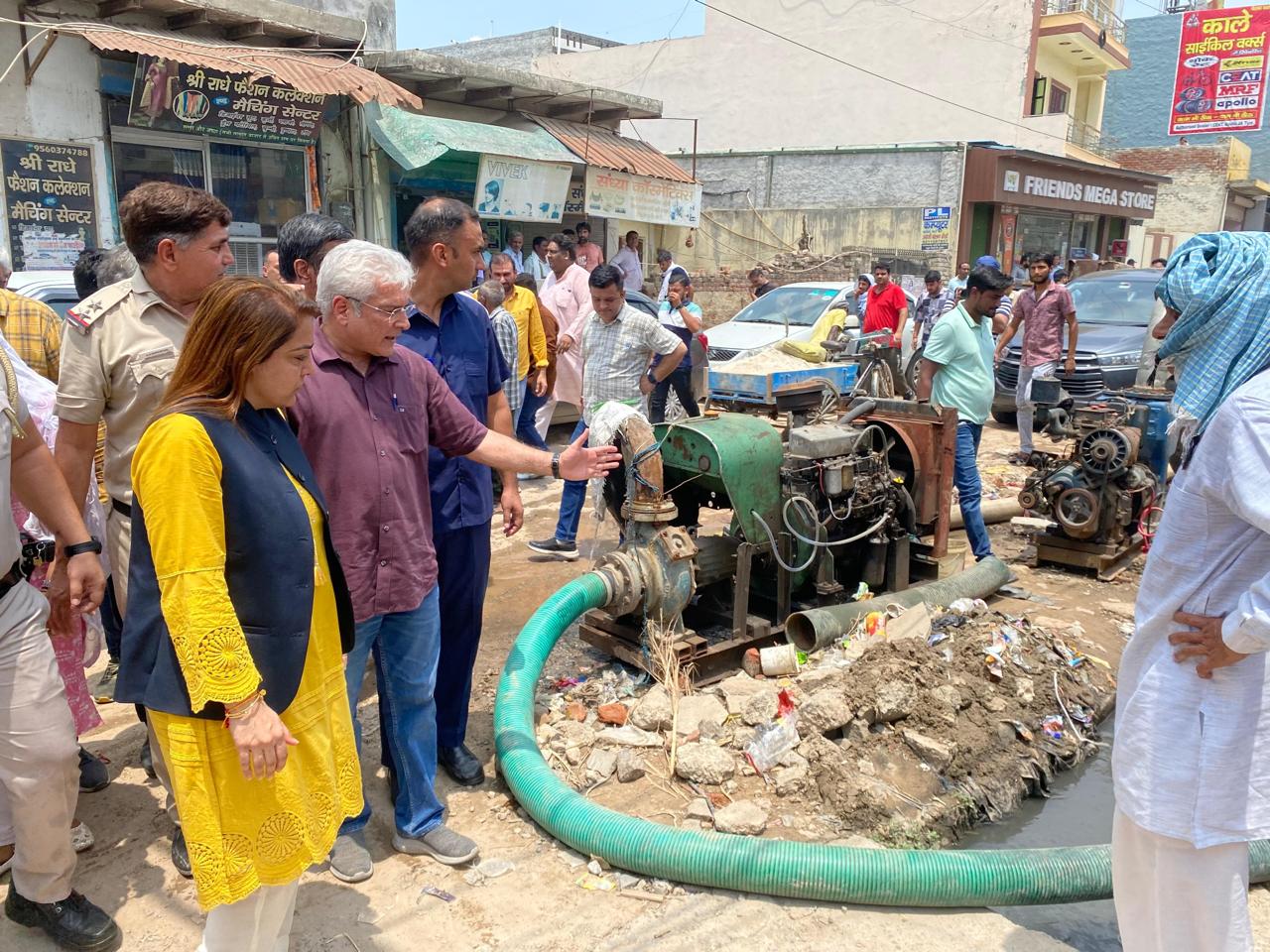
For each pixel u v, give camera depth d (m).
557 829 3.24
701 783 3.57
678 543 4.14
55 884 2.72
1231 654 1.97
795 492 4.55
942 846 3.43
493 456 3.23
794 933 2.83
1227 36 30.75
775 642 4.63
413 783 3.18
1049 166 22.48
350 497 2.83
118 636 4.30
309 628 2.23
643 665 4.27
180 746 2.09
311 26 10.11
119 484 3.15
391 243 11.57
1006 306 10.89
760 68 26.53
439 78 11.77
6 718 2.53
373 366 2.90
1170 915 2.14
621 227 15.86
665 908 2.95
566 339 8.33
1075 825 3.64
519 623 5.26
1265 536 1.97
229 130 9.28
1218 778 2.01
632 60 28.38
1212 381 2.12
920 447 5.27
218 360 2.10
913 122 24.97
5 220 8.33
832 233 21.61
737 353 11.02
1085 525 5.89
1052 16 24.22
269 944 2.38
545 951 2.76
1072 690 4.38
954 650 4.37
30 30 8.24
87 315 3.01
